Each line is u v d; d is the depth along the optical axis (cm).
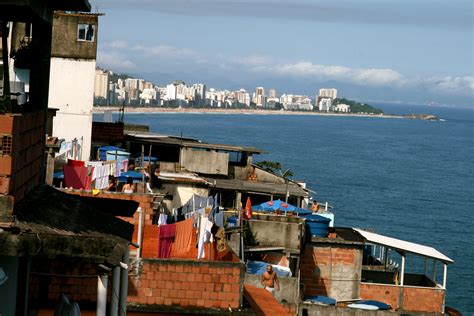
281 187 5984
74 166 3828
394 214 12056
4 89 1327
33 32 1584
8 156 1220
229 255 2666
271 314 2455
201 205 4025
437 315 4403
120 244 1316
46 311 2072
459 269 7975
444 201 14125
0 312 1323
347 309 4031
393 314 4072
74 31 5853
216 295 2275
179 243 2538
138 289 2248
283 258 4456
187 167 6322
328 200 13112
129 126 7650
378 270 4938
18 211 1270
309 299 4275
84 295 2114
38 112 1454
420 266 7850
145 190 4266
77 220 1394
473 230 10994
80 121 5872
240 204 5003
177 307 2250
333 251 4572
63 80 5856
